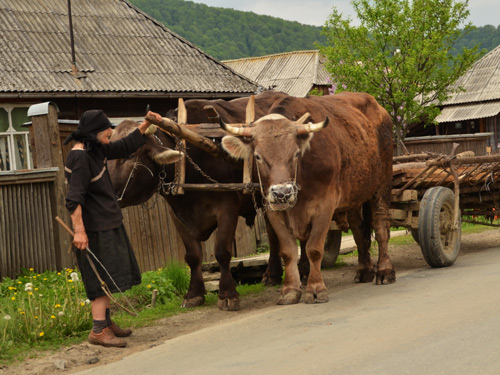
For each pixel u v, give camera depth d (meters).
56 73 16.14
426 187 9.81
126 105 17.16
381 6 20.36
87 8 19.45
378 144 9.28
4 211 8.94
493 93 30.75
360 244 9.22
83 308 7.07
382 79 20.56
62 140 9.95
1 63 15.71
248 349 5.55
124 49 18.30
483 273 8.09
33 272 9.04
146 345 6.32
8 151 15.20
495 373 4.24
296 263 7.77
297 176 7.21
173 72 18.05
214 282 9.14
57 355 6.07
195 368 5.14
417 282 8.22
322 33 21.77
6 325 6.43
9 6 17.97
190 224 8.00
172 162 7.17
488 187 10.94
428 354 4.77
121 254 6.18
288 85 43.47
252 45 111.62
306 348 5.31
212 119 7.69
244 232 12.23
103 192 6.13
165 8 110.56
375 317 6.22
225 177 7.83
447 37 20.77
